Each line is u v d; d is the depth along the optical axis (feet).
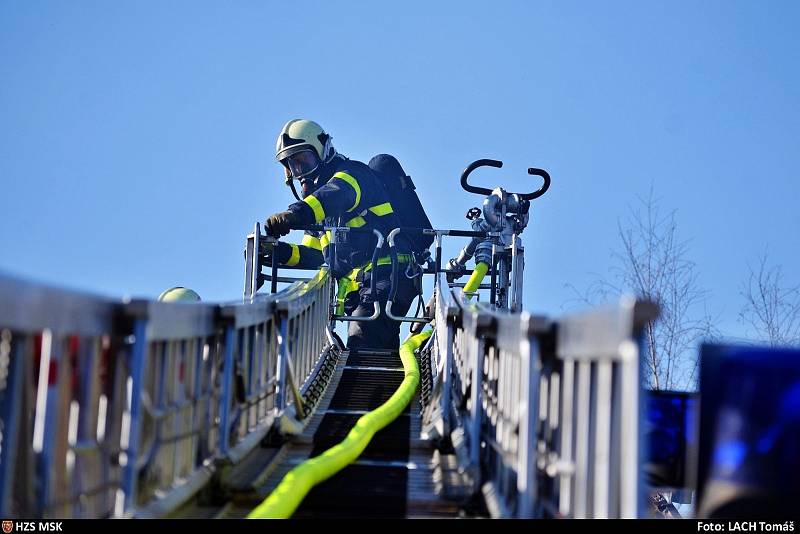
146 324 56.39
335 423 100.99
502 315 71.10
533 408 55.98
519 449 58.34
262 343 89.35
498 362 74.13
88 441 53.21
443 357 104.88
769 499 46.32
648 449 61.77
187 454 68.23
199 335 69.82
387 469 83.66
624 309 43.06
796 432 46.37
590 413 49.60
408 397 107.14
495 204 148.46
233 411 78.69
